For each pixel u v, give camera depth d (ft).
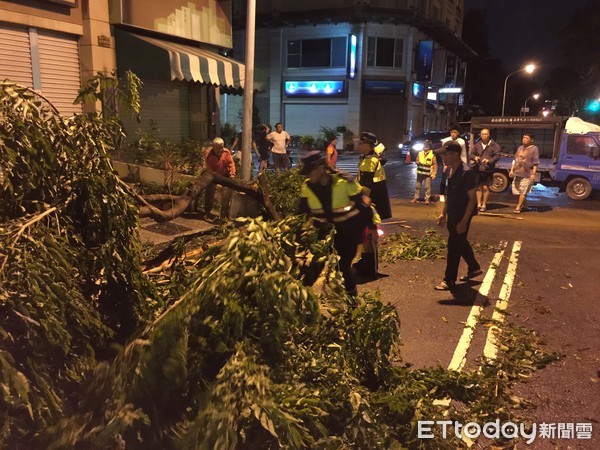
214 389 6.84
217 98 50.29
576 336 16.31
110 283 9.11
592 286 21.30
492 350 15.15
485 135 38.24
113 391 7.23
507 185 49.39
